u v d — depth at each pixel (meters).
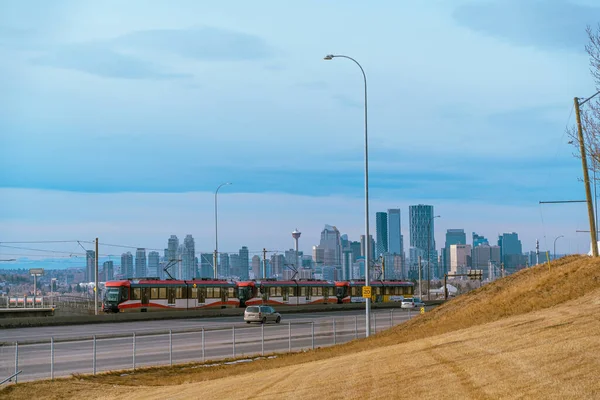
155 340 49.97
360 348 35.75
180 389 27.27
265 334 53.75
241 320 72.50
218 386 26.08
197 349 44.09
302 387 21.80
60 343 47.50
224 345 46.25
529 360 18.67
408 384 18.83
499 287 46.62
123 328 60.53
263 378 26.14
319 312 89.62
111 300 75.25
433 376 19.23
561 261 47.62
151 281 78.12
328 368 25.20
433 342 26.14
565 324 23.52
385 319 70.12
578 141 39.75
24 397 27.88
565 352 18.80
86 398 27.78
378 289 106.75
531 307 33.72
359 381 20.81
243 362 37.28
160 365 36.31
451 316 42.31
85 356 40.47
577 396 14.62
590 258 41.19
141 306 76.44
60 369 35.16
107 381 31.56
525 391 15.70
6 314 72.25
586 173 40.41
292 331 56.31
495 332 25.12
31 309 74.00
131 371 34.22
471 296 47.56
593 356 17.81
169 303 78.75
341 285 101.88
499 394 15.86
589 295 30.56
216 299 83.88
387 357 24.81
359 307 98.31
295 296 94.12
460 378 18.27
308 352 38.72
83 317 67.38
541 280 39.75
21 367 35.81
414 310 93.56
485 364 19.36
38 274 84.25
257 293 89.06
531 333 23.14
